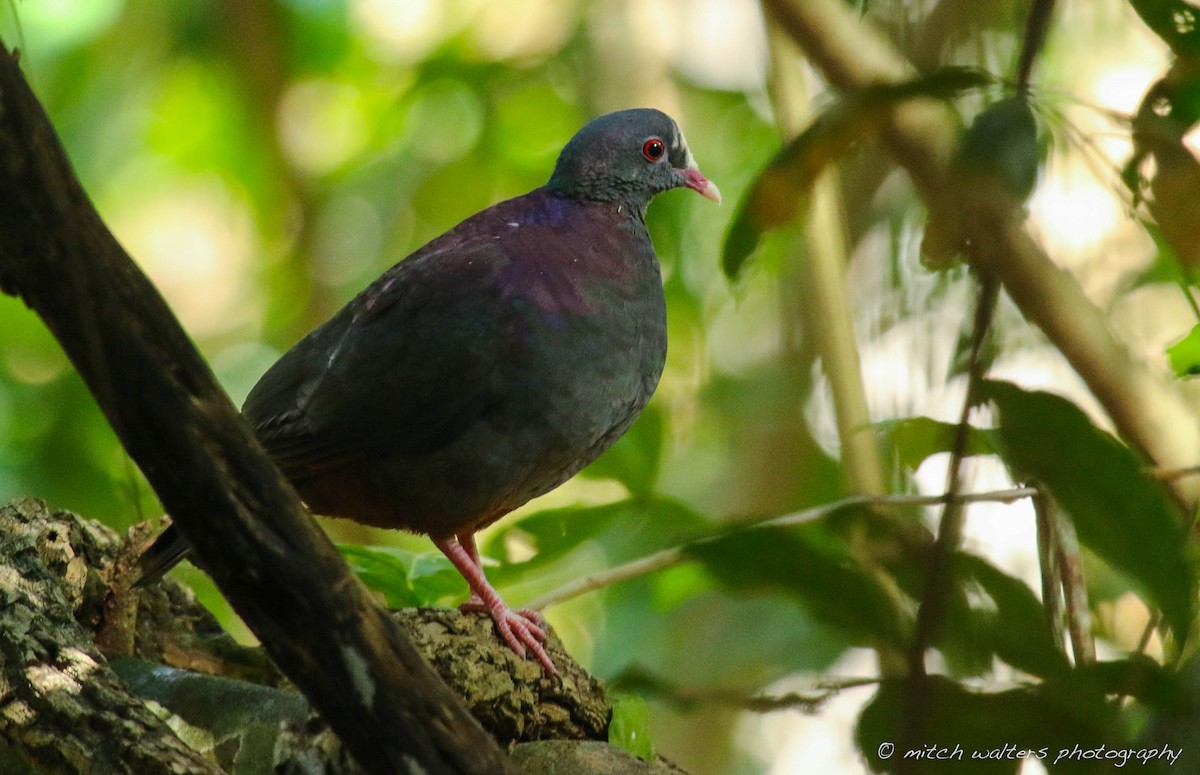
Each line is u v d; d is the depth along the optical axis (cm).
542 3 1808
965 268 538
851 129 517
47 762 600
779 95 951
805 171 533
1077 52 915
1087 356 693
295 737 689
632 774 678
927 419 500
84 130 1820
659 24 1791
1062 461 439
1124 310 995
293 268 1914
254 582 463
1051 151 596
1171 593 447
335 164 1925
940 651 438
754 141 1717
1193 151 649
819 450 1431
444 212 1858
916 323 546
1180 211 590
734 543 440
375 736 474
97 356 438
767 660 1070
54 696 605
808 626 928
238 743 702
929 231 472
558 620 1605
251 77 1806
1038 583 714
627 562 940
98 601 797
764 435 1659
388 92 1862
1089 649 510
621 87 1783
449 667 720
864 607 438
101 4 1706
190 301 2059
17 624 636
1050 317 690
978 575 430
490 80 1770
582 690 772
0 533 740
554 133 1814
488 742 484
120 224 2030
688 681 1345
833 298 856
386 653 471
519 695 732
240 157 1886
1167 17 595
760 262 1265
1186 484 677
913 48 609
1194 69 585
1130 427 699
